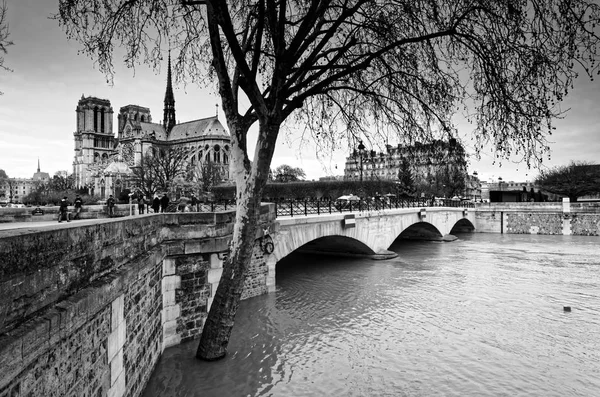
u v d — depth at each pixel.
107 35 11.23
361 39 12.59
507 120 9.68
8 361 3.37
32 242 4.02
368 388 10.45
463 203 61.19
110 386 6.30
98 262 5.89
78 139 156.88
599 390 10.61
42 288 4.21
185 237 11.55
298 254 33.31
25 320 3.89
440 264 28.98
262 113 10.22
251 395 9.72
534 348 13.34
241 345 12.60
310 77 11.16
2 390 3.36
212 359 10.75
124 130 134.50
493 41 9.79
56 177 133.12
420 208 39.81
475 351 13.02
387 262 29.44
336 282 22.45
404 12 10.99
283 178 93.75
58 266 4.60
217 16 9.14
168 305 11.21
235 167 10.77
